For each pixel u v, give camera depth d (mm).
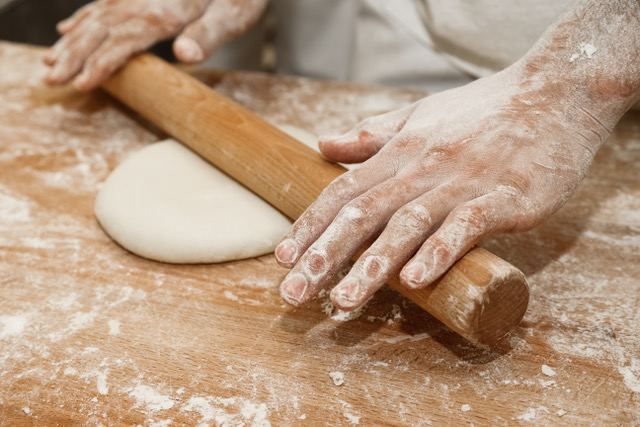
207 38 1616
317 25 2162
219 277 1128
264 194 1156
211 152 1264
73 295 1091
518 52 1564
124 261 1166
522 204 909
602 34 996
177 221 1150
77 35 1638
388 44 1897
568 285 1097
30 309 1062
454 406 886
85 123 1604
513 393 906
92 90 1770
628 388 909
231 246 1131
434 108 1054
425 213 860
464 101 1045
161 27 1620
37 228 1246
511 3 1512
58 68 1599
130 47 1561
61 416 877
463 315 819
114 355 972
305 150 1146
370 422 863
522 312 864
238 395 904
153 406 889
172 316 1047
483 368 944
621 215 1268
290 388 915
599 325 1014
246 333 1013
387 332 1011
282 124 1543
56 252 1187
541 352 970
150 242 1134
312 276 861
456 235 830
